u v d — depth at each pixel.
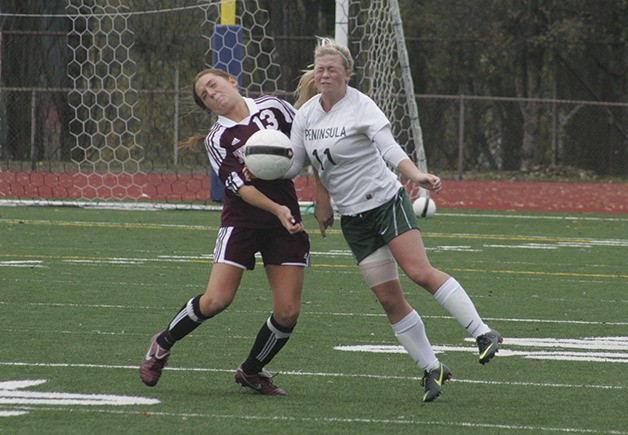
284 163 19.62
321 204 21.19
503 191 89.12
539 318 30.28
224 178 19.92
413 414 18.73
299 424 17.75
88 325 27.48
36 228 51.31
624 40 116.81
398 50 57.25
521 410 19.22
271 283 20.25
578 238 53.84
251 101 20.52
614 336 27.67
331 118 19.98
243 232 19.95
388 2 58.69
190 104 21.33
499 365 23.59
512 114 118.81
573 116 119.50
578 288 36.50
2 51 97.62
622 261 44.56
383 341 26.19
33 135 85.31
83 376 21.42
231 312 30.00
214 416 18.23
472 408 19.33
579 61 119.75
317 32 115.00
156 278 36.47
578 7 116.81
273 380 21.56
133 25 92.88
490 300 33.44
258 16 103.12
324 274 38.50
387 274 20.25
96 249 44.09
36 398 19.34
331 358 23.97
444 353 24.94
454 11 117.81
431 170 115.38
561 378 22.25
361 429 17.48
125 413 18.31
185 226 54.28
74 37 94.25
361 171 20.02
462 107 96.50
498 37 115.50
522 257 45.03
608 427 18.00
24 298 31.62
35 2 97.31
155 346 20.14
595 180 111.81
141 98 95.50
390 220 19.91
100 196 74.19
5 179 82.12
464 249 47.44
